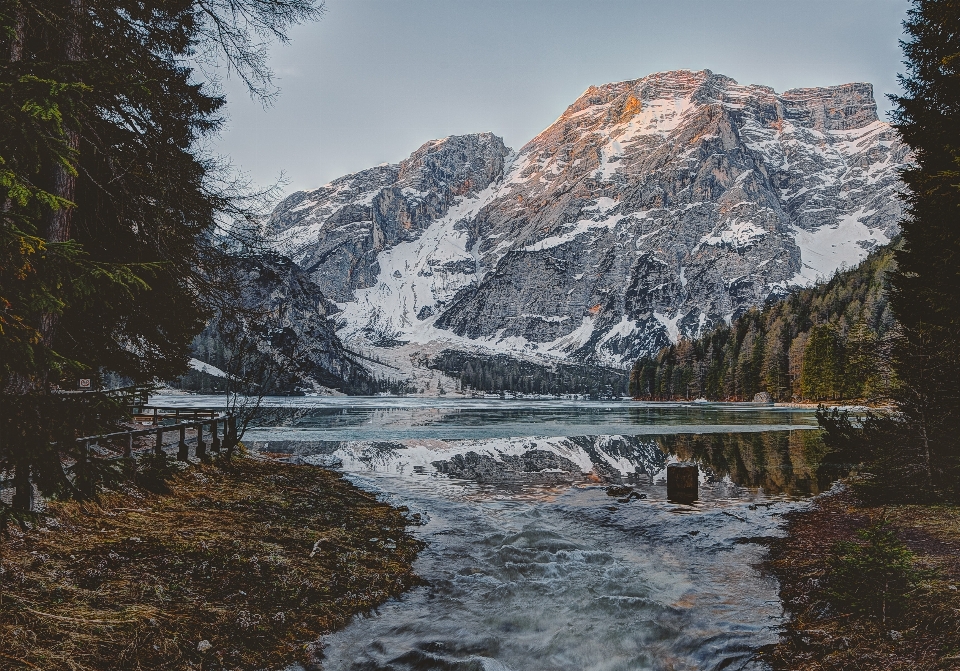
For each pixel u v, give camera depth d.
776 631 8.18
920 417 14.55
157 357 15.26
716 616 8.92
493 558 12.32
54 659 5.85
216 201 12.59
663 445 39.56
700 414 88.50
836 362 102.12
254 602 8.54
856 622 7.78
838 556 9.50
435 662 7.42
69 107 6.04
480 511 17.34
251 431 49.00
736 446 38.56
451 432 50.84
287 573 9.87
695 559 12.25
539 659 7.64
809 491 20.20
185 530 11.08
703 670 7.25
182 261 12.68
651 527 15.04
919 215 14.18
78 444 6.11
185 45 11.13
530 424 63.41
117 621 6.98
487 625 8.71
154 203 12.10
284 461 27.45
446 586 10.52
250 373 26.06
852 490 18.62
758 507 17.25
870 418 17.20
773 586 10.35
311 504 16.53
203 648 7.00
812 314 152.88
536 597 9.90
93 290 6.98
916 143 13.66
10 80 5.86
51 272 6.32
